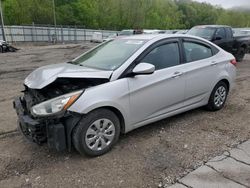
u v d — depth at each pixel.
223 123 4.68
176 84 4.26
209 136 4.15
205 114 5.12
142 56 3.90
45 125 3.27
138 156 3.56
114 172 3.21
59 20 57.47
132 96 3.71
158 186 2.93
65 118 3.31
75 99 3.23
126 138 4.09
